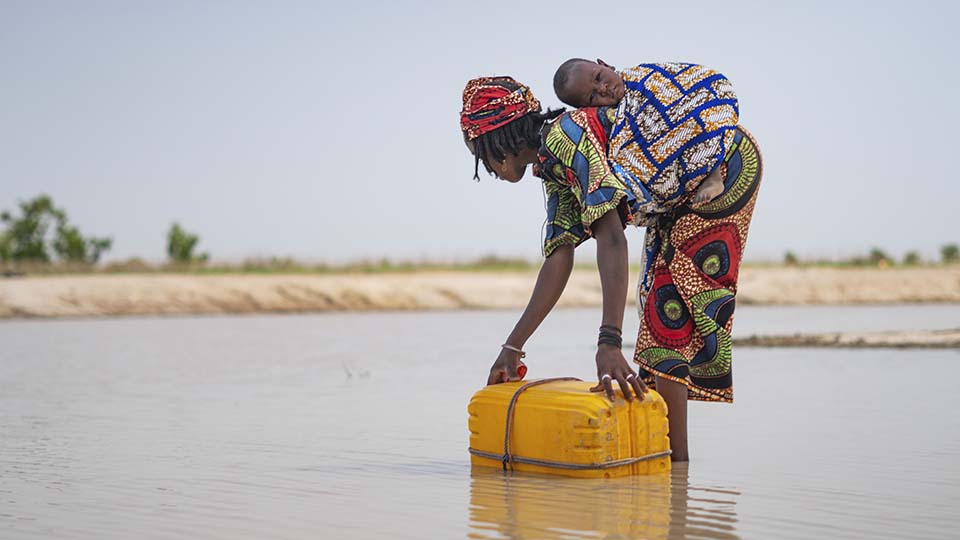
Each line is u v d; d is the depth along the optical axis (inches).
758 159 178.2
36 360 487.8
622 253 167.9
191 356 512.1
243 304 1197.7
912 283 1555.1
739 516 144.4
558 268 181.9
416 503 155.1
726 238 179.8
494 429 182.4
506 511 148.2
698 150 171.8
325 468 189.3
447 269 1535.4
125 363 467.8
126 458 203.0
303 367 441.4
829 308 1259.8
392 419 265.1
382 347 577.6
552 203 180.1
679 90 173.0
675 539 131.6
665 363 184.4
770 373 382.9
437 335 706.2
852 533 135.3
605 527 138.0
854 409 274.5
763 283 1503.4
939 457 195.8
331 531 138.0
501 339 653.3
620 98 175.5
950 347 495.2
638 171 172.2
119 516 149.2
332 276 1363.2
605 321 169.3
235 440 228.1
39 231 1609.3
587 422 169.8
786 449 206.2
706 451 203.3
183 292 1189.1
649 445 177.5
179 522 144.8
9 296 1075.3
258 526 141.7
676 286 182.2
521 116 175.9
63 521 146.1
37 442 225.8
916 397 301.9
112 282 1169.4
